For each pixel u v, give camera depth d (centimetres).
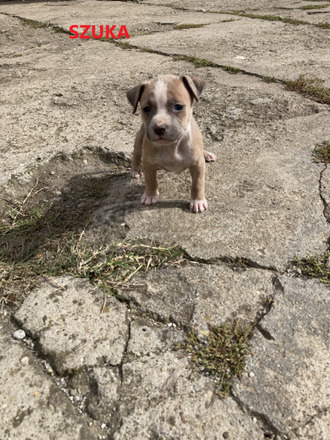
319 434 36
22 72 128
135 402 39
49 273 54
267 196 65
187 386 40
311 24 168
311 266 53
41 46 159
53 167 78
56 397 40
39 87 114
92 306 49
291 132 84
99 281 53
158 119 53
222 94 102
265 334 45
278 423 37
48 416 38
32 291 52
